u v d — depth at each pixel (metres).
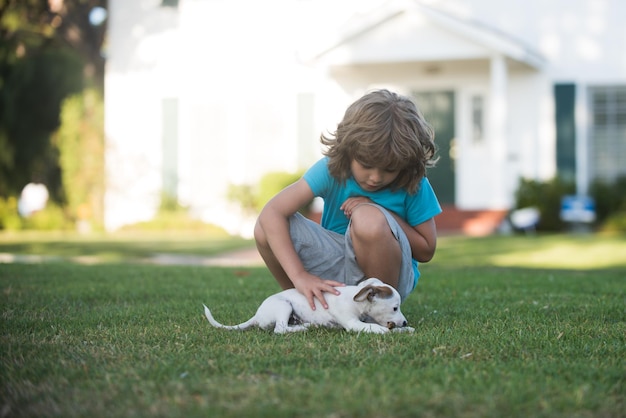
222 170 14.91
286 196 3.68
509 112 13.84
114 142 15.19
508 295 5.09
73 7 17.00
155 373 2.63
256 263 8.91
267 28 14.66
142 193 15.13
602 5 13.55
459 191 14.12
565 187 13.11
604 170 13.79
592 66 13.63
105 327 3.68
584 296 5.01
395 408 2.20
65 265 7.48
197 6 14.88
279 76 14.62
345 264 3.77
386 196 3.71
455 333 3.41
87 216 15.29
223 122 14.88
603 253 9.55
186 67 14.96
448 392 2.37
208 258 9.80
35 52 17.94
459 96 14.06
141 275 6.52
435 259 9.20
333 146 3.56
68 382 2.54
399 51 12.99
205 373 2.65
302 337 3.27
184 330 3.56
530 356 2.95
